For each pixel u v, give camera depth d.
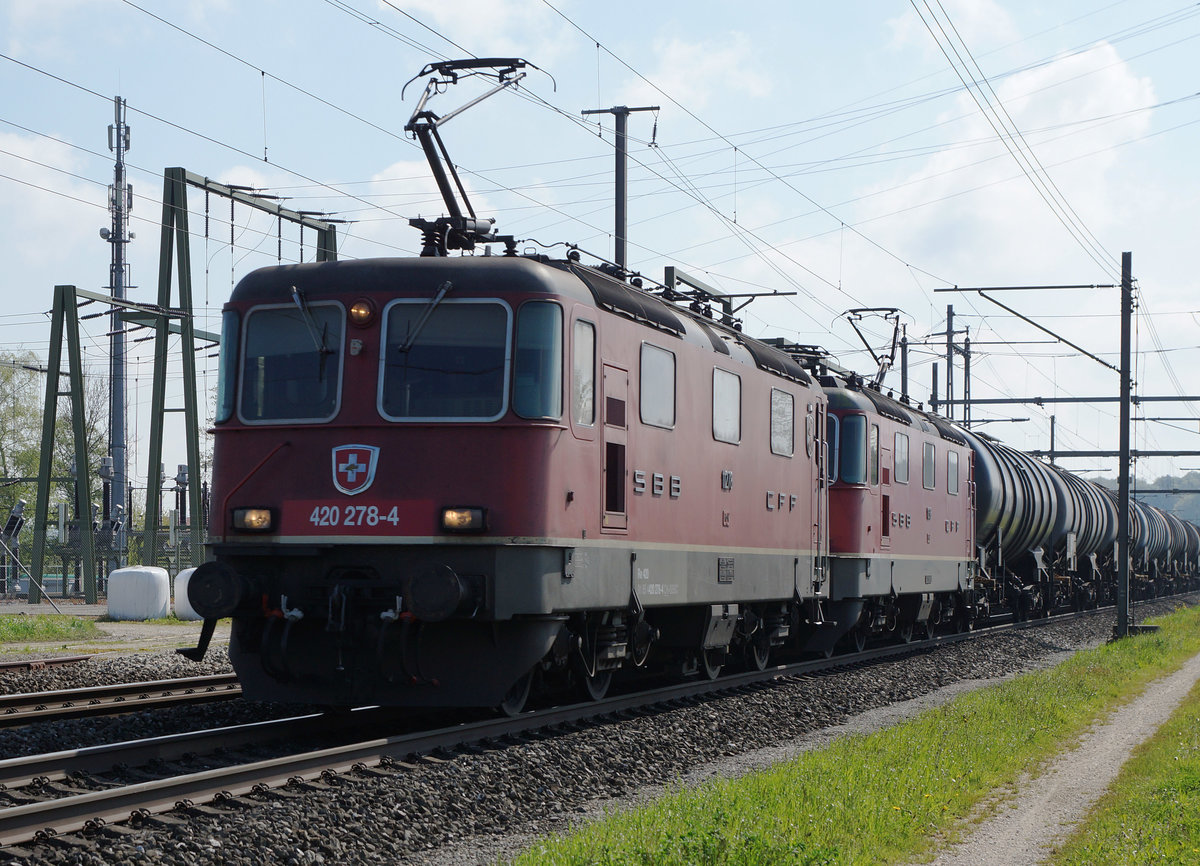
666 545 13.88
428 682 11.32
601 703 13.00
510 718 11.52
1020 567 36.22
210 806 8.24
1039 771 11.62
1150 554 53.88
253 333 11.78
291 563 11.46
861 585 21.00
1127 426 29.73
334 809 8.34
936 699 17.25
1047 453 54.16
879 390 24.72
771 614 18.41
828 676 18.45
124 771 9.34
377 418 11.30
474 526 11.02
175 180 37.28
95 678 16.23
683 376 14.43
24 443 69.94
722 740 12.70
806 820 8.28
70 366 37.25
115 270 55.72
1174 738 13.49
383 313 11.47
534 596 11.17
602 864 6.92
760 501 16.84
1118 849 8.20
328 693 11.48
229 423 11.69
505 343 11.34
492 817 8.88
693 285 27.67
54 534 67.94
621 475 12.80
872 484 21.72
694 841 7.15
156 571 31.19
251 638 11.68
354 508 11.22
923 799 9.55
